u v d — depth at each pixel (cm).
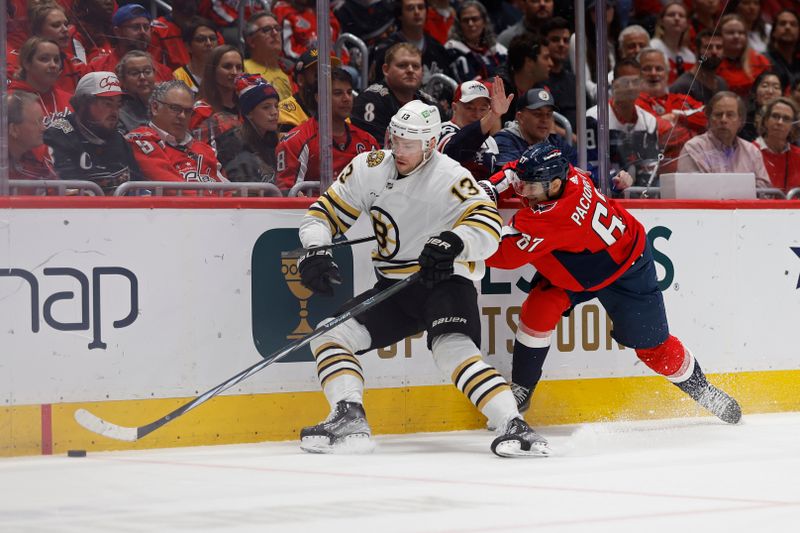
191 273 1552
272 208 1598
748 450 1453
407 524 944
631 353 1797
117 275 1515
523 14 2428
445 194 1505
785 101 2039
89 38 1641
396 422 1659
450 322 1485
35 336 1477
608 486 1156
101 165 1627
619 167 1930
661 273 1805
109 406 1511
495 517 973
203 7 1734
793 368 1906
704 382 1714
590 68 2030
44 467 1350
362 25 2191
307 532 916
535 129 1786
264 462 1372
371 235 1650
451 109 2105
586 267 1585
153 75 1659
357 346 1526
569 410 1758
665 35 2270
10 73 1579
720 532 898
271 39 1777
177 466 1345
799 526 924
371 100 1820
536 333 1645
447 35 2309
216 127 1695
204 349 1559
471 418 1705
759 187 2031
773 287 1888
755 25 2272
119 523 965
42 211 1480
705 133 1995
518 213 1540
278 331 1603
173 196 1672
